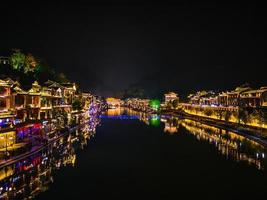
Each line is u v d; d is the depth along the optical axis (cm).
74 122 10806
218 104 14062
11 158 4600
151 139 8212
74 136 8375
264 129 8325
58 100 10300
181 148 6850
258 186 4091
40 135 6875
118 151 6438
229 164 5269
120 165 5197
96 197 3656
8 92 6012
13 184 3969
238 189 3984
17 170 4506
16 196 3597
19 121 6556
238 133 8819
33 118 7769
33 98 7862
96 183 4178
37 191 3788
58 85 10781
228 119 11438
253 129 8794
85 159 5584
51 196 3650
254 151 6388
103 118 16175
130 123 13025
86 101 16950
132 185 4131
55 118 8650
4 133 5500
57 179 4297
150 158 5762
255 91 10781
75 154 6019
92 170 4822
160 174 4669
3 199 3488
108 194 3772
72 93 12781
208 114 14512
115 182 4244
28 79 9900
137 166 5138
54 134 7444
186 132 9775
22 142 6047
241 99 11694
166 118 16412
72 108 12606
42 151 5791
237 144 7256
